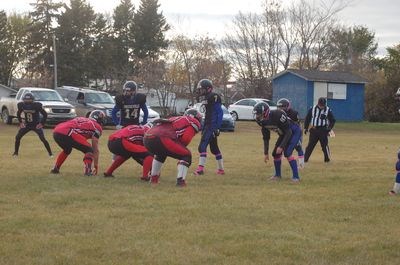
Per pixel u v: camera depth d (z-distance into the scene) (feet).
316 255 20.74
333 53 199.62
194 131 35.60
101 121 40.34
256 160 53.21
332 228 24.73
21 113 54.85
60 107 101.91
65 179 37.52
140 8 242.78
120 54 237.86
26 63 241.35
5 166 44.98
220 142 78.89
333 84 151.53
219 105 41.86
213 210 27.99
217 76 184.14
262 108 39.22
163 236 23.00
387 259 20.42
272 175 41.91
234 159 54.08
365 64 227.20
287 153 39.04
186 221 25.68
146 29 240.94
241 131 111.24
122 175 40.19
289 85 154.51
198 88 41.86
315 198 31.76
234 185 36.50
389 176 41.65
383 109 164.86
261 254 20.77
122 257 20.26
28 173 40.47
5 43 247.09
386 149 71.20
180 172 35.42
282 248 21.44
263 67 185.98
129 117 44.04
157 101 191.11
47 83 215.92
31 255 20.36
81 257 20.18
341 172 44.19
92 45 227.81
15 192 32.48
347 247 21.65
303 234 23.61
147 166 37.40
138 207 28.66
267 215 27.09
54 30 224.53
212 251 21.08
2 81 248.73
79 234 23.20
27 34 236.43
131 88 43.47
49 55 225.35
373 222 25.98
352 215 27.37
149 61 196.65
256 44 185.37
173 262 19.72
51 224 24.80
